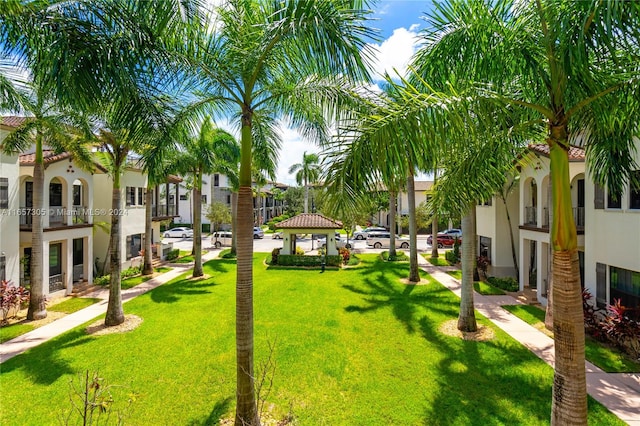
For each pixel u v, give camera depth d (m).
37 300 12.30
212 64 6.41
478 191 5.80
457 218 7.06
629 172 6.52
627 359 8.53
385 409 6.63
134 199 22.55
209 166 19.31
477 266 18.09
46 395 7.18
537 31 4.99
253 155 9.22
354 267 22.17
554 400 4.73
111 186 20.09
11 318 12.38
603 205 10.38
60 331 11.07
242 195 6.21
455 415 6.40
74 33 5.05
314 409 6.67
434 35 5.84
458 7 5.49
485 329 10.80
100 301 14.84
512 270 18.19
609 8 3.32
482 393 7.13
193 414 6.57
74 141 12.55
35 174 12.35
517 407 6.62
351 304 13.84
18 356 9.12
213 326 11.41
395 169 4.39
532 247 17.98
